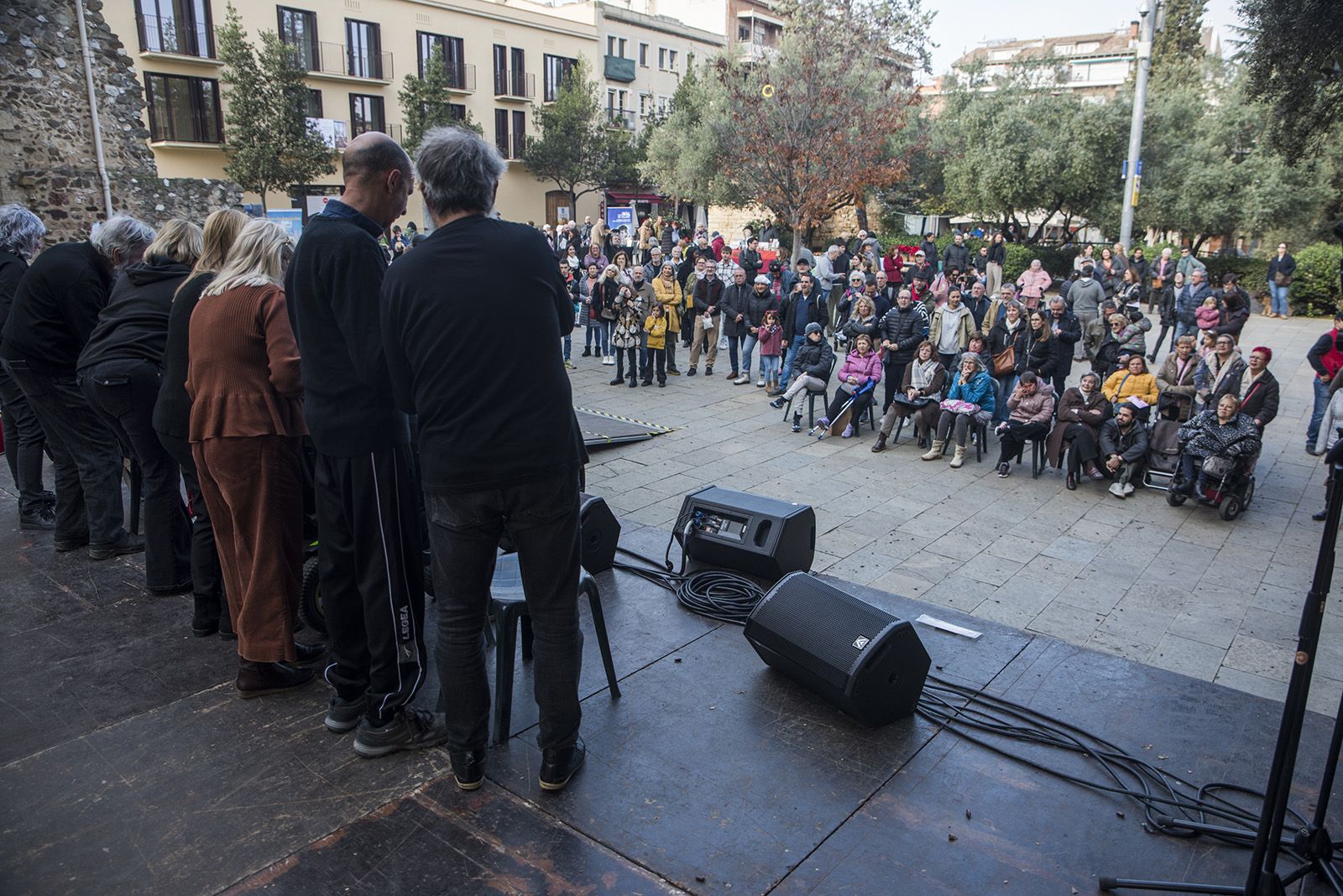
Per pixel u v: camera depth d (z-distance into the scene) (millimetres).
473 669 2406
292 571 2934
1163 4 17922
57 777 2527
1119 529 6844
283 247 2938
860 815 2463
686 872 2211
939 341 10719
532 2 46875
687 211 41938
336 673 2752
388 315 2209
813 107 17953
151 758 2625
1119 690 3268
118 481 4230
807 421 10188
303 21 30828
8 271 4496
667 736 2816
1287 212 23625
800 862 2264
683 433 9680
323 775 2561
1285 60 10070
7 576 3986
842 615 2973
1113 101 24641
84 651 3285
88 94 10086
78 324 3920
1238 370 7695
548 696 2424
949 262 20750
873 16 18422
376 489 2510
